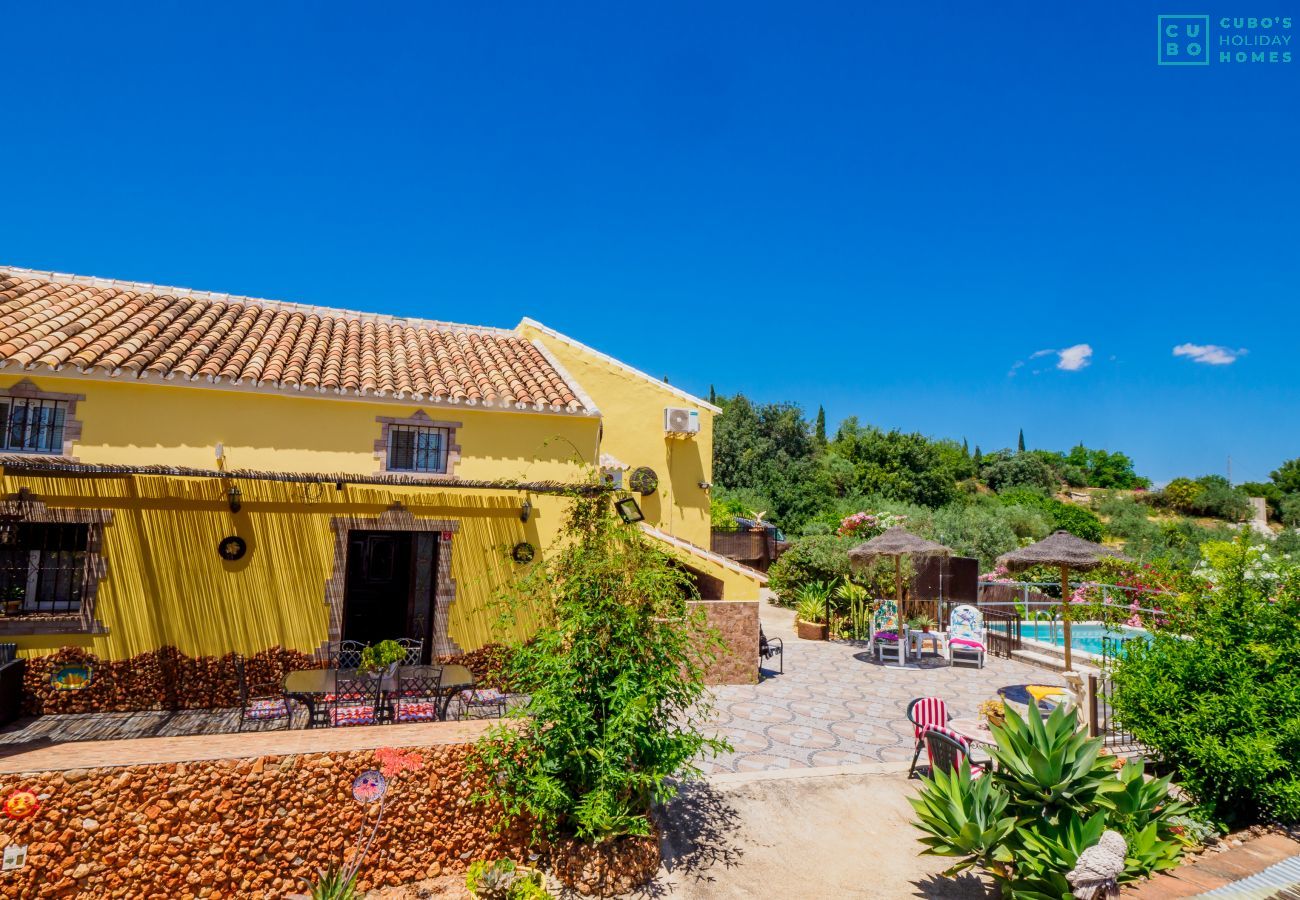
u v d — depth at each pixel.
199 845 7.70
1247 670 9.17
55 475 9.39
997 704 11.68
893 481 52.41
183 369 11.16
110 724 9.99
